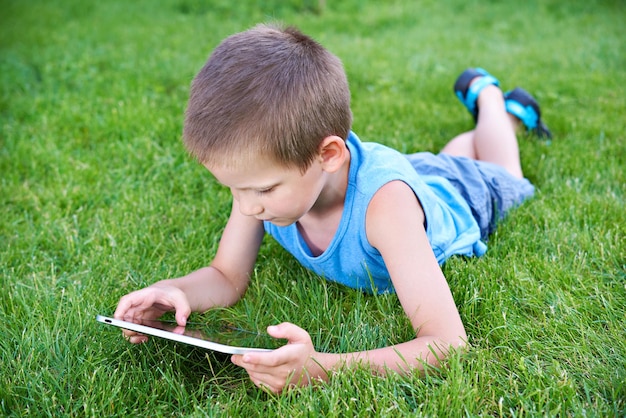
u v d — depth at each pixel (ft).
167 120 12.09
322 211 6.37
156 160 10.65
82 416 5.53
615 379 5.52
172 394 5.79
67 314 6.70
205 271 7.04
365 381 5.55
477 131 9.99
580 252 7.59
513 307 6.73
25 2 23.79
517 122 11.00
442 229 7.19
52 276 7.52
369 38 19.42
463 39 18.81
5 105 13.33
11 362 6.06
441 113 12.71
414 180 6.29
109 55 16.70
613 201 8.81
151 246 8.29
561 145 10.80
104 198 9.64
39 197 9.64
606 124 11.78
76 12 22.40
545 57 16.60
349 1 23.18
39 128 12.14
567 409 5.32
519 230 8.18
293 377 5.48
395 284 6.03
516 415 5.17
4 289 7.34
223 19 21.91
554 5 22.24
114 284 7.48
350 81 14.69
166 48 17.60
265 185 5.41
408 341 5.87
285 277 7.47
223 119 5.25
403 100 13.37
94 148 11.35
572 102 13.30
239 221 7.07
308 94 5.42
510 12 21.88
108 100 13.29
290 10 22.67
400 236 5.95
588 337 6.22
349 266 6.63
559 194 9.21
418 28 20.48
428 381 5.59
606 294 6.92
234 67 5.42
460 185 8.25
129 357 6.18
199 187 9.91
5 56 16.63
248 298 7.16
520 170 9.56
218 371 6.11
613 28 19.47
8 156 10.98
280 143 5.25
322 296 6.86
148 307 6.31
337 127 5.67
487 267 7.35
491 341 6.33
